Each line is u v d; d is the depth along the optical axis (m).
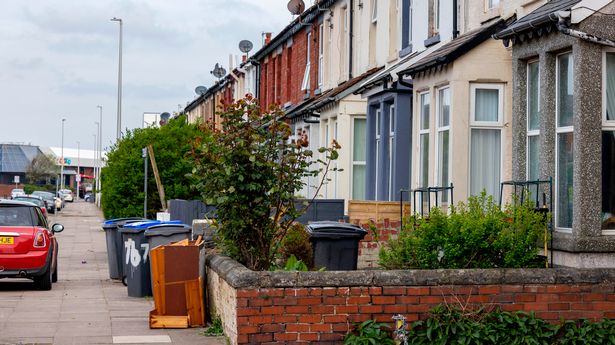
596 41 11.42
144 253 16.56
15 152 134.00
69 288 18.38
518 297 10.78
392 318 10.57
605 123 11.66
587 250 11.45
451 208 12.60
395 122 19.28
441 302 10.66
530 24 12.24
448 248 11.49
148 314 14.23
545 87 12.43
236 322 10.47
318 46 31.06
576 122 11.60
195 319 12.95
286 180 12.78
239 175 12.48
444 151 15.77
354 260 14.11
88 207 86.75
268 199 12.73
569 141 12.09
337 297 10.51
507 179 14.89
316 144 27.62
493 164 15.12
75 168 157.75
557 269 10.91
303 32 33.00
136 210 30.92
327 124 25.97
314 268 13.91
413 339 10.51
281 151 12.86
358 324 10.52
